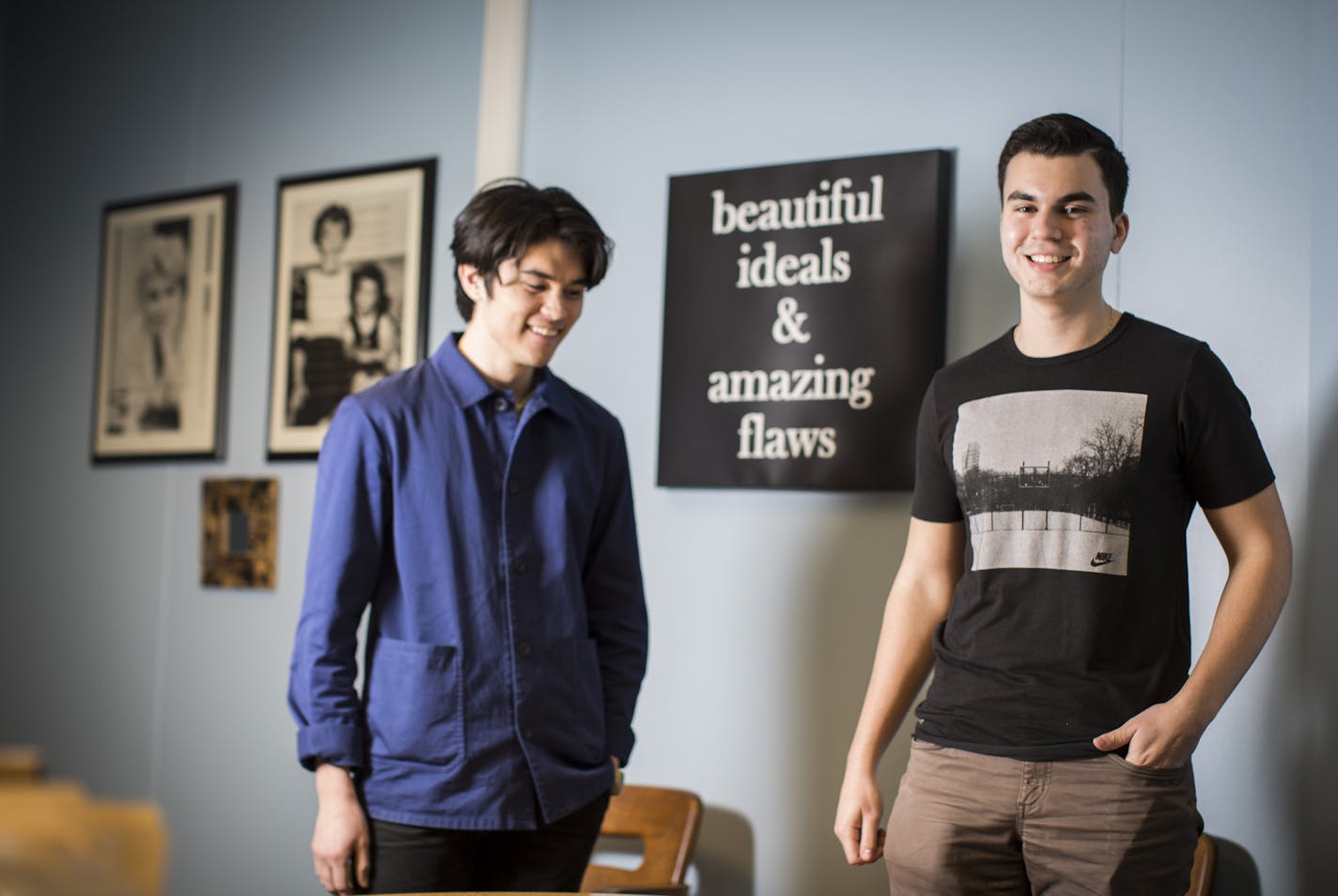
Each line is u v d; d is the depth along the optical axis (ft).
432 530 6.30
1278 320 7.16
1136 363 5.85
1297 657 6.97
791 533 8.50
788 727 8.40
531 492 6.57
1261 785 7.02
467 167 10.21
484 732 6.17
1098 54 7.77
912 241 8.14
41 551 12.24
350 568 6.21
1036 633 5.76
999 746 5.75
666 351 8.96
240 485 11.00
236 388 11.24
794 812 8.32
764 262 8.66
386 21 10.77
